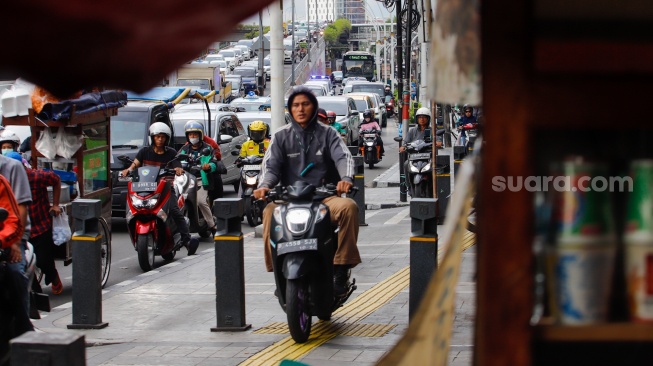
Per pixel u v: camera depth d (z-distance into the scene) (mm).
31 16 2447
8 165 11781
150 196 19359
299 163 12367
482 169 3408
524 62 3320
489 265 3389
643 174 3525
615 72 3346
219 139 32781
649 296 3498
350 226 12195
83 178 17703
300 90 12289
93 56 2545
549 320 3527
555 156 3578
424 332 3305
